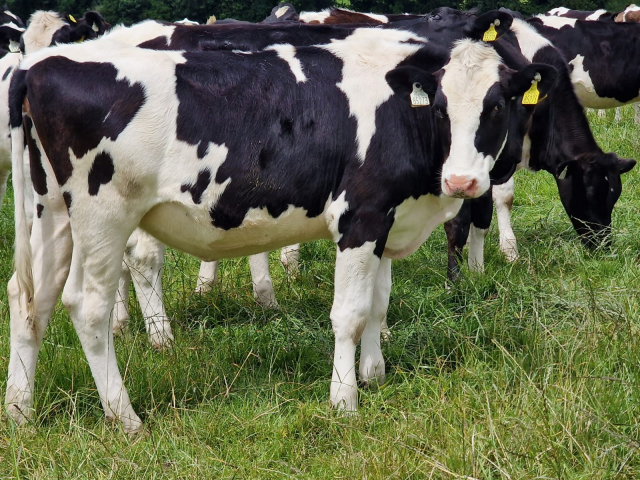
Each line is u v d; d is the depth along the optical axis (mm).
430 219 4762
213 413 4375
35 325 4367
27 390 4352
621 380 3969
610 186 7078
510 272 6188
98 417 4461
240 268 7078
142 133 4109
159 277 5578
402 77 4289
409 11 20109
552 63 6766
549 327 4953
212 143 4223
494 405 4043
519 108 4895
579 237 7238
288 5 8320
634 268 6254
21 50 6855
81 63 4129
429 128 4441
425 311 5773
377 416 4258
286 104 4332
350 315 4465
